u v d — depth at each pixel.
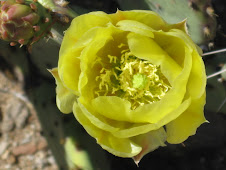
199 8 0.20
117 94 0.19
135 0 0.21
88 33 0.16
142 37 0.17
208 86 0.21
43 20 0.18
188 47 0.16
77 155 0.23
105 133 0.17
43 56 0.24
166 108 0.16
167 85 0.18
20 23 0.17
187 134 0.17
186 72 0.16
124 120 0.17
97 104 0.16
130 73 0.18
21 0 0.17
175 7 0.20
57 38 0.20
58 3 0.19
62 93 0.17
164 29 0.17
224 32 0.24
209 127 0.25
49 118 0.25
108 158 0.25
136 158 0.17
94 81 0.18
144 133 0.17
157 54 0.17
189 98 0.16
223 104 0.22
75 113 0.16
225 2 0.24
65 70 0.17
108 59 0.19
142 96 0.18
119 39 0.18
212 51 0.21
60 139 0.24
